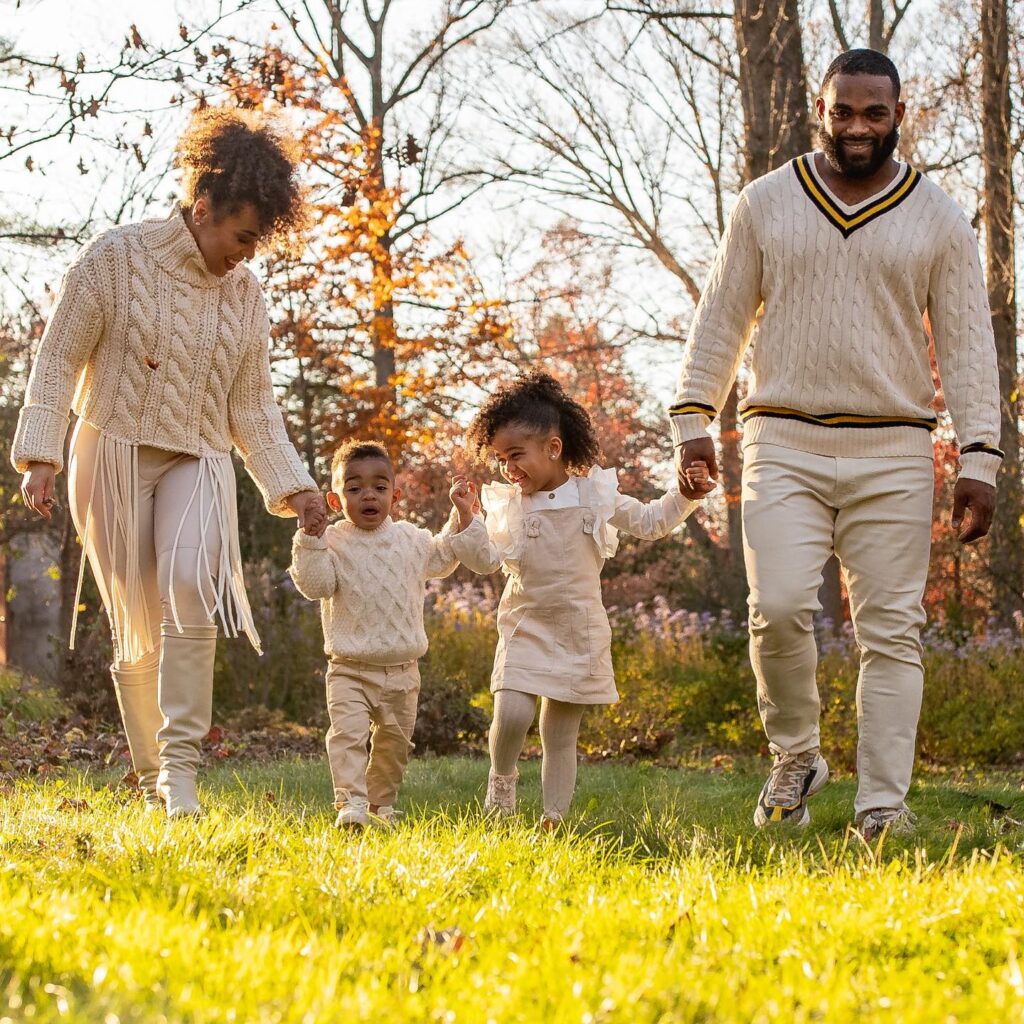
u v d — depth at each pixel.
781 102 13.84
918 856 3.30
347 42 22.61
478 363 17.03
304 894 2.99
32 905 2.59
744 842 4.25
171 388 4.72
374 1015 2.07
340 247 15.64
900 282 4.64
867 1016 2.11
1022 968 2.35
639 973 2.25
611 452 29.67
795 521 4.71
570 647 5.14
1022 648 12.54
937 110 20.25
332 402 17.89
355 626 5.07
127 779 6.55
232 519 4.85
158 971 2.21
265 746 9.98
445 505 21.92
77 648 11.67
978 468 4.62
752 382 4.91
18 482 14.65
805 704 4.86
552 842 3.79
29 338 15.05
